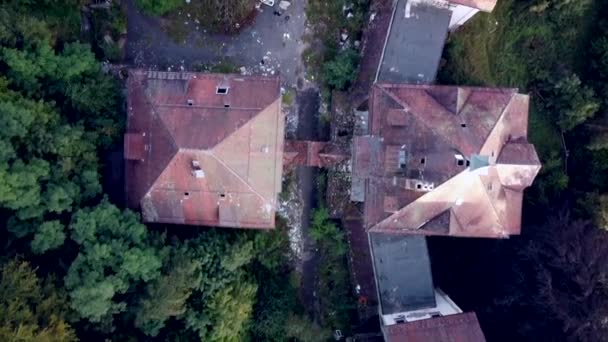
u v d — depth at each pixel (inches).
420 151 1475.1
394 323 1584.6
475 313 1637.6
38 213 1358.3
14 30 1401.3
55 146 1390.3
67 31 1592.0
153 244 1480.1
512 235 1705.2
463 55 1763.0
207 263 1529.3
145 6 1683.1
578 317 1552.7
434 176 1446.9
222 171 1467.8
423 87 1531.7
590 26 1800.0
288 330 1640.0
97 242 1381.6
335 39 1765.5
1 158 1291.8
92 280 1332.4
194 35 1737.2
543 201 1738.4
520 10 1779.0
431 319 1525.6
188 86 1531.7
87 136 1485.0
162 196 1517.0
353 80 1700.3
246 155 1483.8
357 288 1748.3
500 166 1470.2
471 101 1507.1
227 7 1689.2
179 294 1423.5
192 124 1477.6
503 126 1493.6
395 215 1513.3
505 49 1796.3
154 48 1731.1
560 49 1796.3
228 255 1533.0
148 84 1536.7
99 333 1432.1
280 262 1747.0
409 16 1603.1
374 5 1706.4
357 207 1705.2
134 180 1534.2
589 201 1657.2
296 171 1761.8
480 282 1771.7
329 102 1747.0
